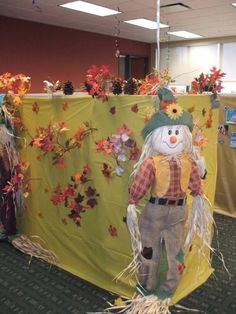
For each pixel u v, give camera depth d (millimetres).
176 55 9438
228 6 5547
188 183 1812
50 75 7309
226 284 2316
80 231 2359
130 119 1906
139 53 9367
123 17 6391
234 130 3588
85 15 6246
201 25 7094
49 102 2422
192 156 1831
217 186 3816
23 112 2664
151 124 1710
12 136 2730
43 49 7109
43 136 2447
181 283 2145
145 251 1827
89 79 2062
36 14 6211
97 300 2129
